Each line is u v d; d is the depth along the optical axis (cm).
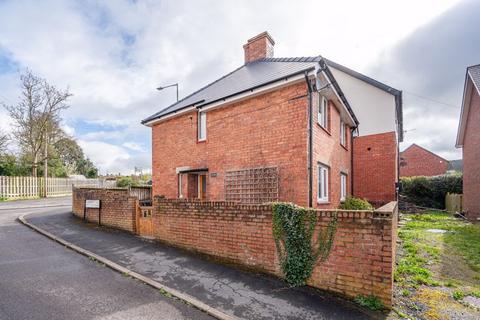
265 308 357
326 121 929
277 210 465
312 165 712
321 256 411
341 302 372
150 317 335
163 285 431
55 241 736
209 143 963
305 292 404
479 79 1365
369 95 1463
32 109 2400
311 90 727
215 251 563
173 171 1096
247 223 509
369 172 1354
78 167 4231
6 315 336
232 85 1016
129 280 460
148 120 1189
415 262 559
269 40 1241
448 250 654
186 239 627
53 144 2706
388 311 347
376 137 1359
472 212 1411
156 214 709
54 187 2386
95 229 885
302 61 862
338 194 1027
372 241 366
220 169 916
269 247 476
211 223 573
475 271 510
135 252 616
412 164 3647
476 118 1405
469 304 369
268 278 459
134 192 1261
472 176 1441
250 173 816
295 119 743
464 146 1594
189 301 376
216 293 402
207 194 959
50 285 434
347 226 388
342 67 1516
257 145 820
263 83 779
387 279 353
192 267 514
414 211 1573
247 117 852
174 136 1105
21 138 2377
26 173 2445
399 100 1492
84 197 1080
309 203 702
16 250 642
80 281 453
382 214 361
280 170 762
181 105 1145
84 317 333
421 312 347
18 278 464
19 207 1509
